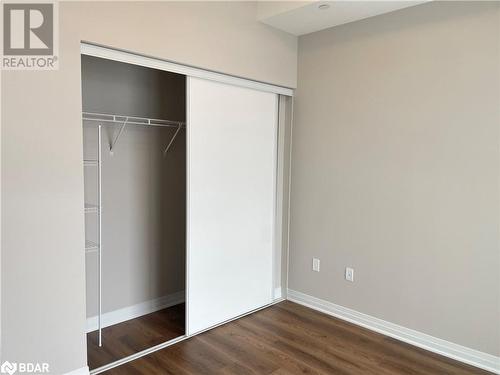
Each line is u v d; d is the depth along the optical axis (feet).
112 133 10.14
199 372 8.28
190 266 9.76
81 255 7.45
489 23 8.23
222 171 10.36
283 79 11.44
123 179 10.48
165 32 8.39
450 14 8.77
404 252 9.79
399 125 9.73
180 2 8.64
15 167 6.62
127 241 10.70
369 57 10.23
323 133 11.34
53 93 6.95
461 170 8.76
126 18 7.74
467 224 8.73
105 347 9.25
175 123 10.85
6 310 6.67
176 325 10.55
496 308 8.39
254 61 10.48
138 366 8.46
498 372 8.39
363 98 10.41
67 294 7.33
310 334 10.15
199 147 9.71
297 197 12.12
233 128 10.55
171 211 11.76
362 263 10.65
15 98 6.57
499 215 8.27
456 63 8.73
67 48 7.06
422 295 9.52
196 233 9.83
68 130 7.16
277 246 12.57
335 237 11.22
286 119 12.23
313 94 11.53
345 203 10.93
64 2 6.97
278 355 9.05
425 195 9.36
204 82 9.67
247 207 11.19
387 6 9.32
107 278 10.34
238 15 9.93
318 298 11.77
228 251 10.72
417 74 9.36
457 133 8.79
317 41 11.35
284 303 12.30
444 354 9.18
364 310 10.68
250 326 10.58
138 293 11.09
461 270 8.86
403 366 8.68
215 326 10.51
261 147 11.50
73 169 7.26
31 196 6.81
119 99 10.27
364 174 10.48
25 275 6.82
